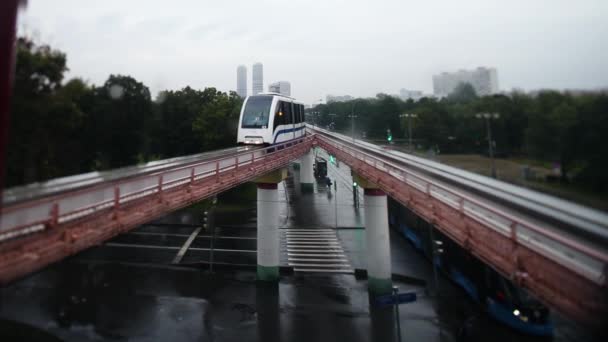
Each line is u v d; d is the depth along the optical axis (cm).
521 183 769
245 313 1798
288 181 5516
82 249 697
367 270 2148
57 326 1659
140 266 2384
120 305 1872
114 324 1684
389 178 1421
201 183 1139
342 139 3394
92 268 2352
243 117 2242
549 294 603
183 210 3728
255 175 1521
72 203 848
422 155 1163
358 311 1808
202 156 1825
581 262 671
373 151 2197
